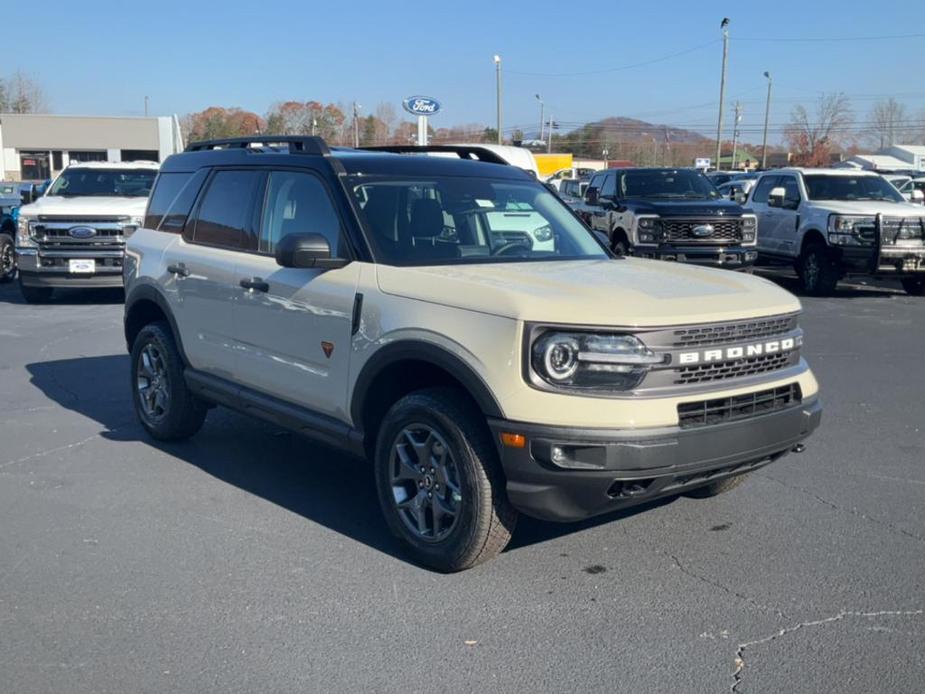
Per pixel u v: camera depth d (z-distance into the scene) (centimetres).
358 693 359
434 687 363
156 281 671
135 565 477
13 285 1750
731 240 1455
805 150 7831
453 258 518
